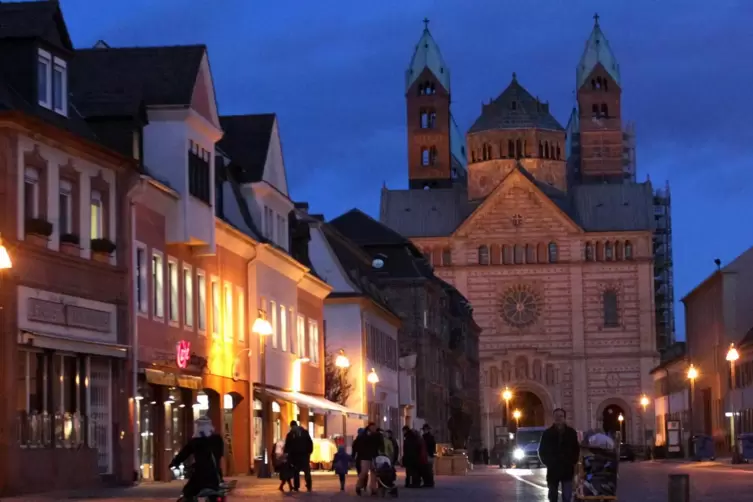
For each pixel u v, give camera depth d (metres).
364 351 98.12
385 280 126.62
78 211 45.59
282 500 41.38
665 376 166.75
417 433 54.50
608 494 35.19
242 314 65.75
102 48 55.62
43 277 42.72
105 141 50.78
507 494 47.38
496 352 190.50
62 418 43.62
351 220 130.75
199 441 28.56
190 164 54.84
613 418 195.62
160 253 53.34
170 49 55.69
